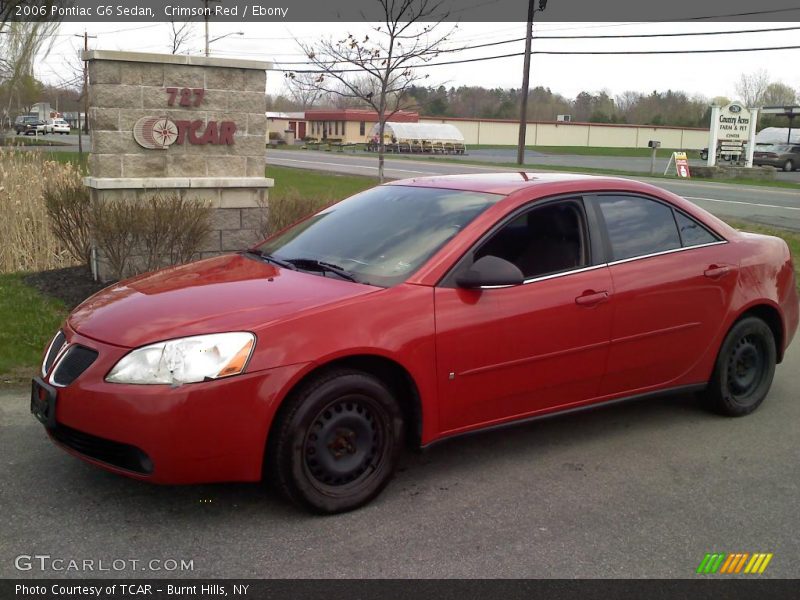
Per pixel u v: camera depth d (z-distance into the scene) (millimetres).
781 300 5605
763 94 97062
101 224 7789
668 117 97875
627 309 4754
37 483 4129
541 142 80188
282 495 3799
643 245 4953
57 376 3834
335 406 3838
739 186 28516
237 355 3613
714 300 5172
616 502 4129
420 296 4082
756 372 5582
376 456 4008
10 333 6434
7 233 9305
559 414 4668
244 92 9133
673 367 5082
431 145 58438
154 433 3510
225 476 3641
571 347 4551
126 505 3922
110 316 3949
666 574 3430
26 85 24938
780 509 4098
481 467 4551
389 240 4527
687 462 4691
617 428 5250
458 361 4156
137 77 8477
